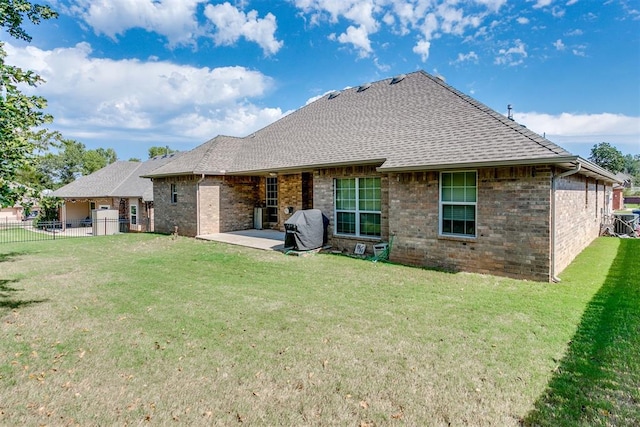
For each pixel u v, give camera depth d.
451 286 7.34
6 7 7.79
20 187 6.00
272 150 15.70
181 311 5.96
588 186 13.10
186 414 3.22
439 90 12.21
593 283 7.48
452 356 4.25
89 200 28.75
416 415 3.17
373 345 4.57
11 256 11.91
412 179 9.52
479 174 8.34
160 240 15.41
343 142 12.64
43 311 6.06
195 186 15.98
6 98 5.94
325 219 11.93
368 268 9.14
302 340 4.75
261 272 8.82
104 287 7.61
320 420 3.12
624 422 3.01
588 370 3.86
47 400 3.47
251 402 3.39
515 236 7.91
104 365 4.13
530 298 6.43
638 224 18.00
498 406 3.28
